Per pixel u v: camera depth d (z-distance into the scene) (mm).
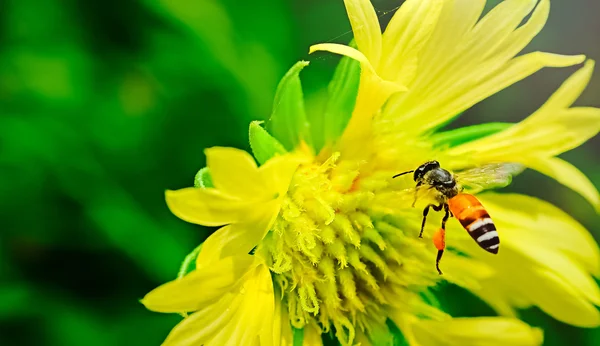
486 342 139
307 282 136
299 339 138
